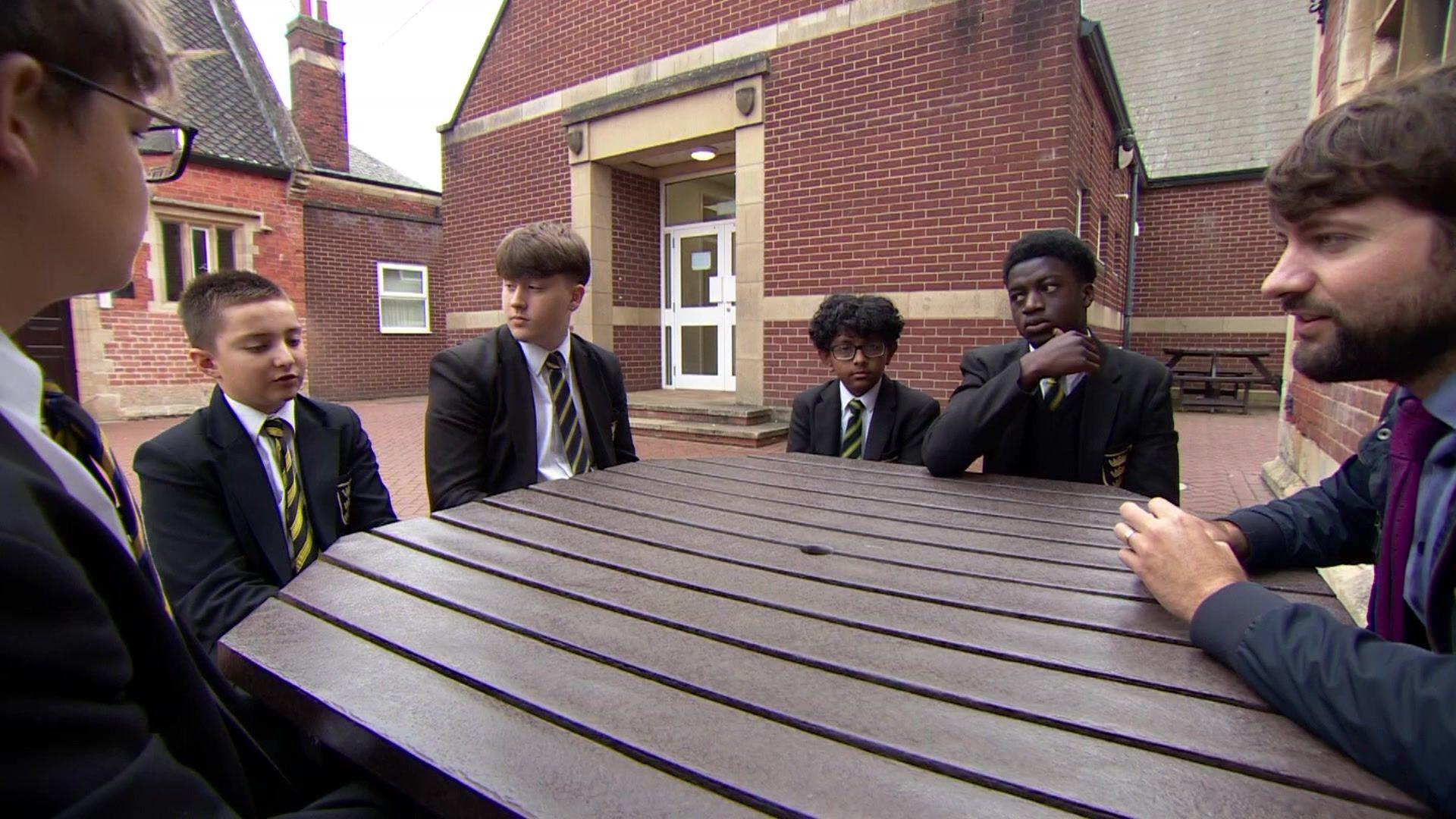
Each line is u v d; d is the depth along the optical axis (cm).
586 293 819
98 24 57
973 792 63
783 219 679
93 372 945
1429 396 81
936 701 79
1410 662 65
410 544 139
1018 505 173
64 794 45
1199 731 72
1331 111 82
